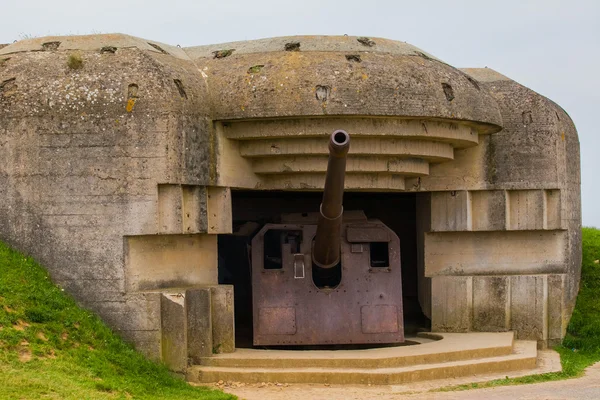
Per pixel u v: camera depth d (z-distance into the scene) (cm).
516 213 2436
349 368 1909
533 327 2408
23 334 1703
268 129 2097
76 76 1952
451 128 2203
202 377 1886
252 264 2192
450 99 2155
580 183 2656
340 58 2133
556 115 2448
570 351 2364
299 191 2420
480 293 2423
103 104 1920
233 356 1953
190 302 1938
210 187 2083
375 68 2109
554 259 2459
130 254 1917
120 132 1912
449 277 2431
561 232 2459
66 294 1911
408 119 2117
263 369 1900
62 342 1752
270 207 2656
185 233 1984
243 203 2642
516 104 2428
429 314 2472
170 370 1886
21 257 1927
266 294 2183
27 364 1614
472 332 2408
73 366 1675
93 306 1908
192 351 1941
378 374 1859
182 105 1955
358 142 2139
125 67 1955
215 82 2109
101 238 1911
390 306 2200
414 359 1958
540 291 2406
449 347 2078
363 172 2209
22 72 1980
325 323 2178
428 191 2436
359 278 2202
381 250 2291
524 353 2122
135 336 1897
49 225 1927
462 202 2419
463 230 2422
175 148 1923
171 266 2014
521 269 2456
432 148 2231
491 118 2236
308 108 2044
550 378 1941
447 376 1930
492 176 2411
